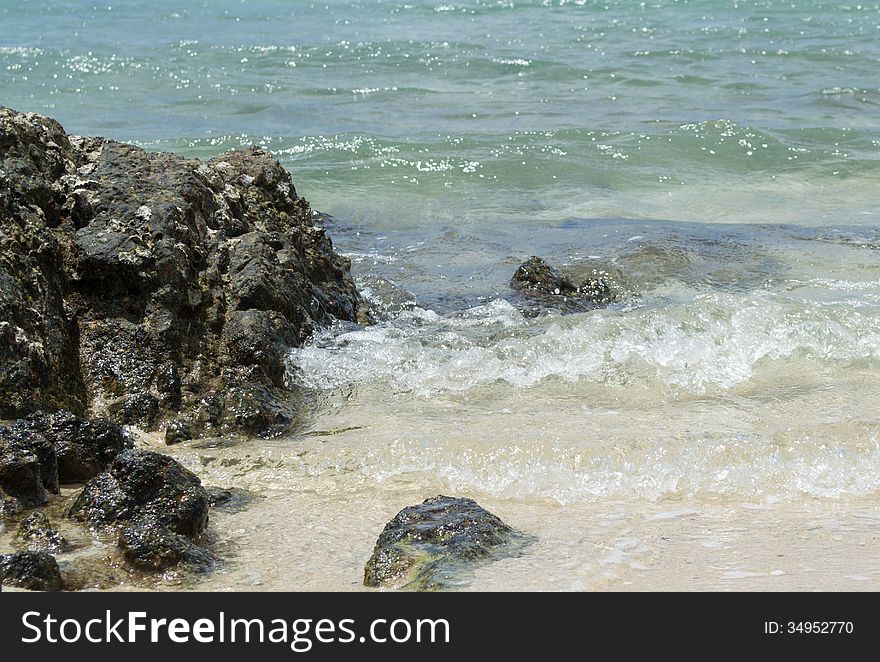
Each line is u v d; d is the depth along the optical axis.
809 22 44.34
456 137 24.58
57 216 10.33
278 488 7.99
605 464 8.06
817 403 9.53
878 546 6.55
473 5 52.97
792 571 6.11
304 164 22.17
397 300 13.40
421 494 7.82
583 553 6.45
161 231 10.12
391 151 23.17
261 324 10.22
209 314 10.19
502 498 7.76
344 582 6.22
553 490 7.82
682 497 7.70
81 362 9.41
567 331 11.16
